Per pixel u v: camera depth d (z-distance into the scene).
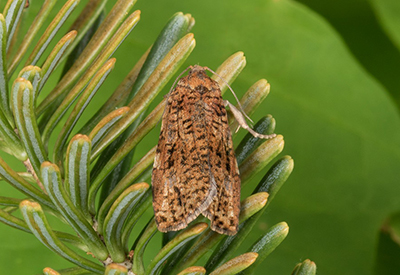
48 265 0.16
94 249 0.13
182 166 0.13
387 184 0.22
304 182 0.22
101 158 0.13
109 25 0.13
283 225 0.12
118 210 0.12
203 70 0.14
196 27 0.22
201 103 0.13
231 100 0.22
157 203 0.13
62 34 0.19
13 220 0.12
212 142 0.13
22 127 0.12
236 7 0.23
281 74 0.23
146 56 0.13
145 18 0.22
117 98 0.13
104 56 0.12
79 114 0.13
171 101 0.14
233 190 0.13
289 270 0.20
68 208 0.12
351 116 0.23
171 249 0.12
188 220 0.13
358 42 0.25
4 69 0.12
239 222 0.12
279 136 0.13
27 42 0.13
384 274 0.21
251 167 0.13
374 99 0.23
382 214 0.22
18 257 0.16
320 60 0.23
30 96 0.12
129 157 0.13
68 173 0.12
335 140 0.23
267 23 0.23
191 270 0.12
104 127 0.12
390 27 0.23
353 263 0.21
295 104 0.23
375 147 0.23
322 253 0.21
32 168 0.13
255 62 0.23
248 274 0.12
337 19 0.25
